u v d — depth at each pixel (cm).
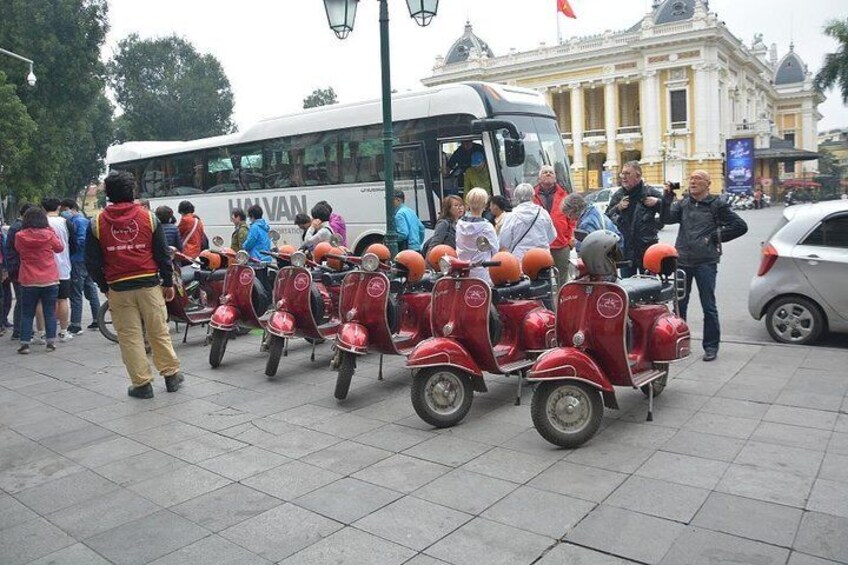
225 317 829
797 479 460
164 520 445
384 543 404
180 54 6981
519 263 669
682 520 413
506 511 436
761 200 5641
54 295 986
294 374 798
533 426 591
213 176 1706
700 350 818
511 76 7019
